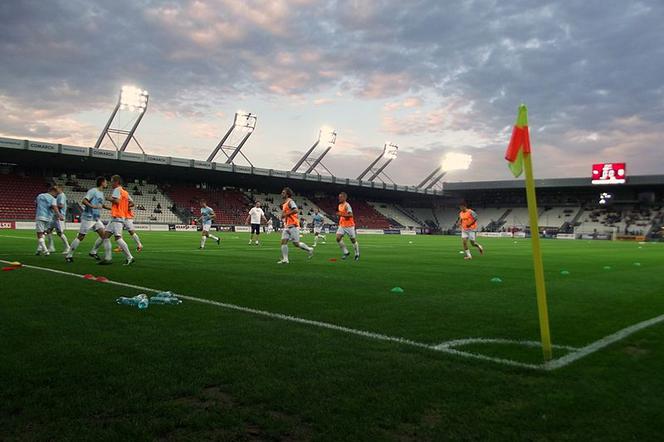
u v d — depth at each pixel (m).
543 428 2.76
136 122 47.66
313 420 2.84
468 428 2.75
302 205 68.50
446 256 18.50
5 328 4.80
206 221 19.34
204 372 3.60
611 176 66.50
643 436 2.68
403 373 3.66
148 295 6.94
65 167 51.09
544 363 3.97
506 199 81.88
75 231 37.00
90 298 6.54
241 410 2.96
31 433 2.61
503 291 8.43
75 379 3.41
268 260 13.97
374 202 81.25
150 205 53.53
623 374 3.73
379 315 5.90
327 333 4.88
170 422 2.76
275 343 4.45
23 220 42.28
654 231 65.62
